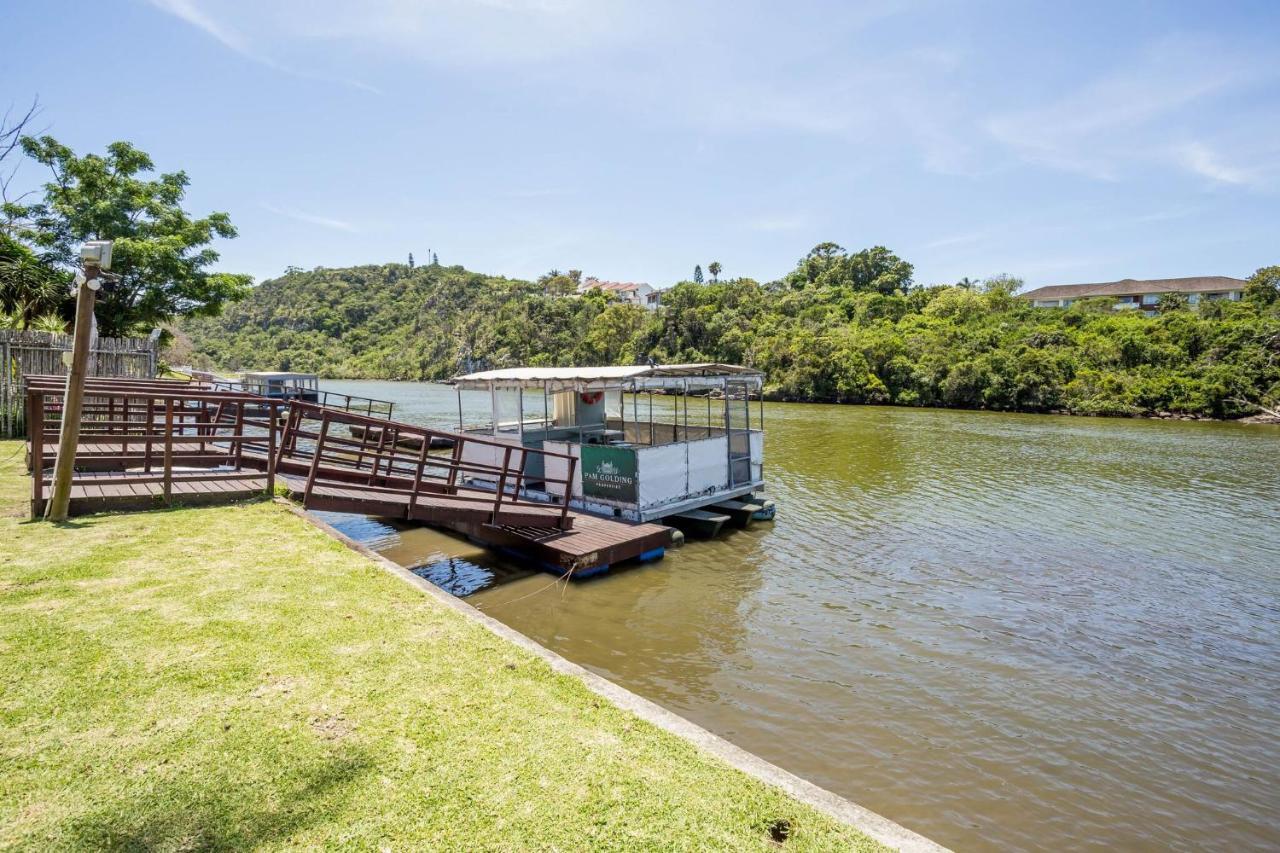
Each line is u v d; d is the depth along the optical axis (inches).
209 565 240.4
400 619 207.2
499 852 112.0
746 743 248.7
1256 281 2316.7
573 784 132.5
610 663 310.2
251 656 174.6
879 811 214.4
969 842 202.1
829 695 286.0
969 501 669.9
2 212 854.5
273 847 109.7
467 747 142.5
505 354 3550.7
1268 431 1341.0
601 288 5226.4
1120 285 3432.6
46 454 382.0
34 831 108.8
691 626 353.7
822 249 4670.3
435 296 5177.2
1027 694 291.7
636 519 476.1
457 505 376.2
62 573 221.5
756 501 594.2
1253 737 262.4
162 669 163.9
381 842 112.6
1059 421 1544.0
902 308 3070.9
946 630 356.5
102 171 922.7
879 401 2103.8
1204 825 213.0
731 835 121.3
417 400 2149.4
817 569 453.1
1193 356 1772.9
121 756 130.0
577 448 510.6
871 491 717.3
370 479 421.1
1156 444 1127.6
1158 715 276.8
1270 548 511.8
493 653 189.2
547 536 434.9
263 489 344.5
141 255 853.2
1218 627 365.1
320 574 239.5
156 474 370.9
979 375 1881.2
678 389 553.9
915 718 269.9
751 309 3157.0
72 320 851.4
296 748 136.9
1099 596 410.3
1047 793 226.1
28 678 154.9
